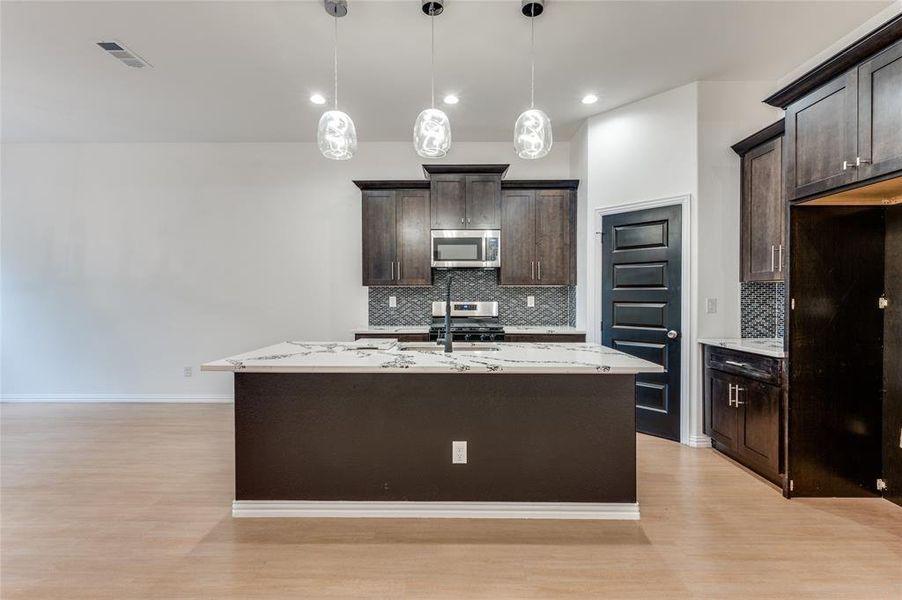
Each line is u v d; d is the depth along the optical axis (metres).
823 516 2.28
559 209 4.31
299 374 2.29
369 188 4.35
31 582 1.78
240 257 4.73
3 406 4.55
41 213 4.70
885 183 2.03
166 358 4.74
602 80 3.31
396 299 4.70
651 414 3.61
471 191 4.26
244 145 4.70
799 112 2.42
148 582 1.78
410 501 2.29
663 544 2.04
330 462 2.30
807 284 2.47
